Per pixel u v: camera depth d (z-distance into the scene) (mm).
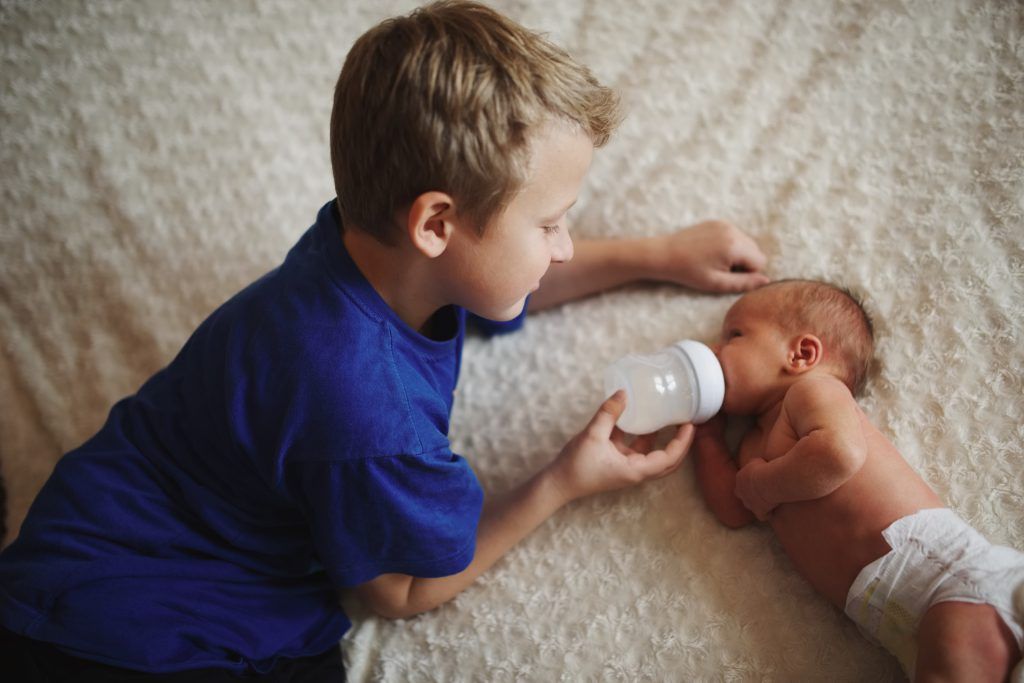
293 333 849
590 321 1211
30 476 1199
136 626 880
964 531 866
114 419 988
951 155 1140
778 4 1316
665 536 1034
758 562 1002
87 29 1402
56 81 1387
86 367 1256
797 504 954
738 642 951
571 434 1123
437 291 878
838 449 891
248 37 1403
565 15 1383
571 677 967
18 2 1403
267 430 862
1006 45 1171
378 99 760
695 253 1170
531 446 1129
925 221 1112
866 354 1035
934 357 1041
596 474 1011
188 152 1348
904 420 1021
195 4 1415
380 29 794
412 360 895
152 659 874
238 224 1304
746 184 1233
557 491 1019
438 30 765
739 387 1046
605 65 1345
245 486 920
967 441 989
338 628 1031
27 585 873
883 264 1113
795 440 962
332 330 842
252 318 881
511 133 741
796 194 1196
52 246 1318
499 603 1029
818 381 972
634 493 1068
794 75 1273
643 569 1015
